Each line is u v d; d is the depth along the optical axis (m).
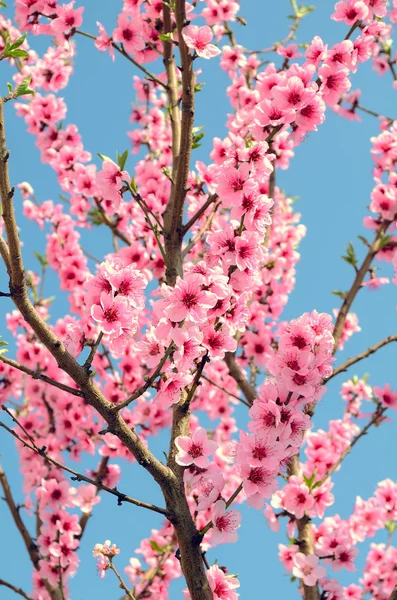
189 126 3.98
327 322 3.10
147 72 4.81
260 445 3.08
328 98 3.88
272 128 3.81
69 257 6.79
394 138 6.46
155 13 5.16
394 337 5.52
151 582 6.06
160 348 3.24
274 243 7.03
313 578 4.82
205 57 3.83
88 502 6.16
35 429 6.62
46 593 6.16
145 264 5.93
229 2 6.25
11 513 5.93
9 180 2.78
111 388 6.49
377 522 6.48
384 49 6.79
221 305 3.31
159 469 3.09
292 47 6.32
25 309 2.82
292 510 5.05
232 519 3.11
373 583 6.36
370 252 6.09
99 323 2.73
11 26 6.75
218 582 3.16
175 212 4.06
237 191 3.45
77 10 4.78
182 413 3.40
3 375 6.79
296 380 3.05
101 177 3.51
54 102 6.68
